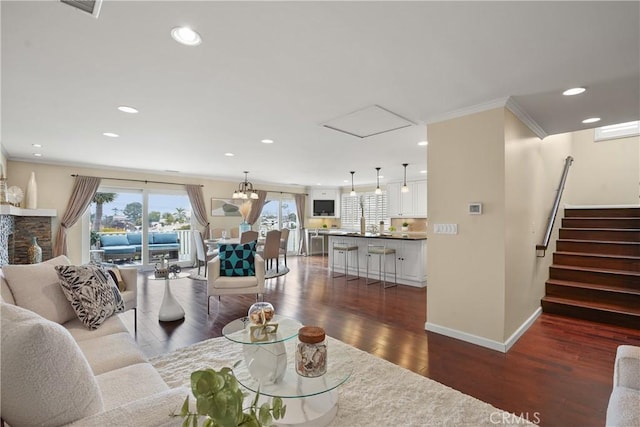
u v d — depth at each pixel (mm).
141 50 1956
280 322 2279
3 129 3664
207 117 3248
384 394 2096
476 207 2939
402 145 4531
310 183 9508
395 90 2578
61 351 1015
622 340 3041
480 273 2934
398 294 4910
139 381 1469
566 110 3070
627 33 1769
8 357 938
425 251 5535
